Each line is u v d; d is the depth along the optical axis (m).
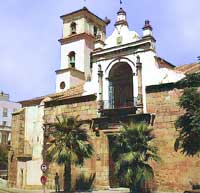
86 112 36.62
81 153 31.91
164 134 31.03
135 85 33.81
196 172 28.97
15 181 41.16
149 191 30.52
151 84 32.84
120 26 36.38
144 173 27.34
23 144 41.69
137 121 32.34
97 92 36.34
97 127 35.09
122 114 33.53
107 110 34.19
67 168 33.84
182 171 29.61
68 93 39.97
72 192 33.41
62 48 53.69
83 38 52.00
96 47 37.34
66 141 31.55
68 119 32.53
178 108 30.75
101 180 34.03
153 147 28.36
